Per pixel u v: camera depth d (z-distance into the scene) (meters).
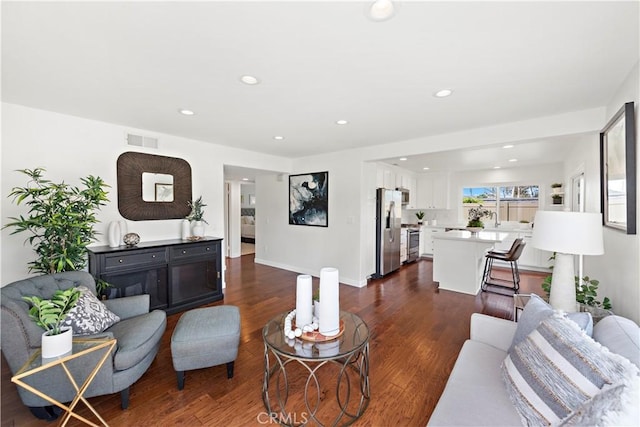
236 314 2.22
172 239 3.57
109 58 1.71
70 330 1.46
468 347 1.68
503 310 3.42
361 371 1.85
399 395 1.86
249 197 9.51
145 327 1.93
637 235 1.70
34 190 2.22
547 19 1.33
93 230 2.76
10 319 1.50
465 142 3.24
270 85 2.08
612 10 1.26
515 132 2.89
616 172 2.04
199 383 1.98
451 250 4.24
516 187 6.41
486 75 1.91
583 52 1.62
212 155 4.03
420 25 1.39
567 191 4.66
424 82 2.02
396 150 3.90
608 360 1.00
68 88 2.15
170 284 3.18
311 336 1.66
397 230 5.51
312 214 5.03
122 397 1.71
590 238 1.62
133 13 1.30
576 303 1.89
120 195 3.16
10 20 1.34
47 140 2.67
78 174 2.86
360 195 4.41
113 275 2.73
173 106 2.53
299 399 1.82
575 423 0.91
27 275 2.55
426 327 2.91
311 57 1.70
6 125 2.46
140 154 3.30
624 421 0.80
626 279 1.85
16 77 1.96
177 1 1.22
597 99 2.29
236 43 1.55
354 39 1.51
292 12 1.29
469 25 1.38
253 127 3.18
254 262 6.14
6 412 1.69
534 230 1.86
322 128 3.19
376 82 2.02
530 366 1.20
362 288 4.35
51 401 1.36
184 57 1.70
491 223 6.68
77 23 1.37
